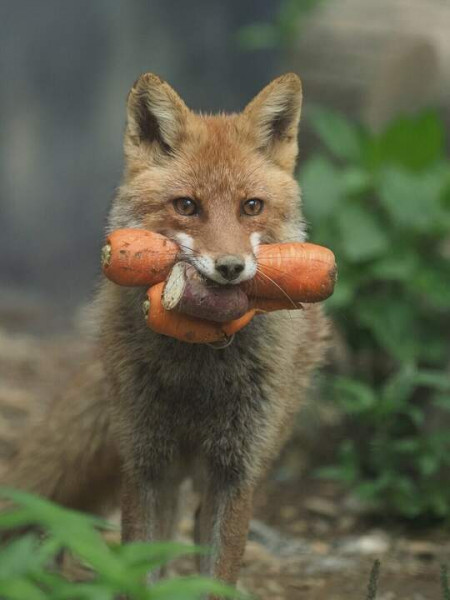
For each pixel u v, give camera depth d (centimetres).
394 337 1197
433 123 1264
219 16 3462
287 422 835
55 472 902
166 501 819
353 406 1124
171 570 934
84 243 3312
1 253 3142
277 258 707
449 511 1087
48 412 921
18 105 3566
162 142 761
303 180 1247
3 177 3506
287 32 1847
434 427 1143
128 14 3575
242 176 735
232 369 770
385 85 1455
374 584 697
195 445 800
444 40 1438
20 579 455
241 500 791
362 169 1292
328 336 928
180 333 691
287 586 916
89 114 3603
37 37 3594
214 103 3438
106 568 445
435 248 1240
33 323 2028
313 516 1140
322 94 1489
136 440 786
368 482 1144
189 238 709
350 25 1498
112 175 3562
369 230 1211
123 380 780
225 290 679
